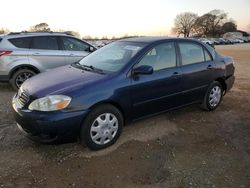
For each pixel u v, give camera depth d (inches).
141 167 148.6
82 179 137.8
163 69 190.1
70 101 150.3
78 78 167.9
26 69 304.2
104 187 132.5
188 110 232.8
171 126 199.9
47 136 152.4
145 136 183.3
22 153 160.2
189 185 134.3
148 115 187.2
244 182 137.6
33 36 307.7
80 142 166.2
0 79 297.6
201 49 219.5
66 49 321.7
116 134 169.5
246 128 199.5
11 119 209.9
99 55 202.8
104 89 160.6
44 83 164.9
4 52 292.0
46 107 148.5
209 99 225.8
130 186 133.4
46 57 309.9
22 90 168.1
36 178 138.0
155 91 184.1
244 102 259.6
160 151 164.9
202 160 156.2
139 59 178.4
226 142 177.8
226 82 237.1
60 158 155.5
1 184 133.0
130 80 171.5
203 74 214.2
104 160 154.3
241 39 3449.8
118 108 171.2
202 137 184.2
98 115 159.6
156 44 190.4
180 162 153.8
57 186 132.6
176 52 200.5
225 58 239.6
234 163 153.7
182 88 201.3
